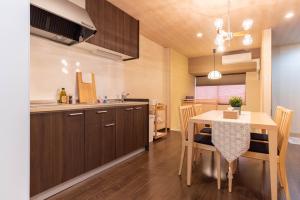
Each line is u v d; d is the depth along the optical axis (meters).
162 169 2.49
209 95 6.99
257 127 1.80
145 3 2.77
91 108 2.23
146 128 3.37
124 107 2.81
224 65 5.96
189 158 2.08
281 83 4.86
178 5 2.81
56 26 2.15
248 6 2.81
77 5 2.22
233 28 3.65
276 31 3.86
